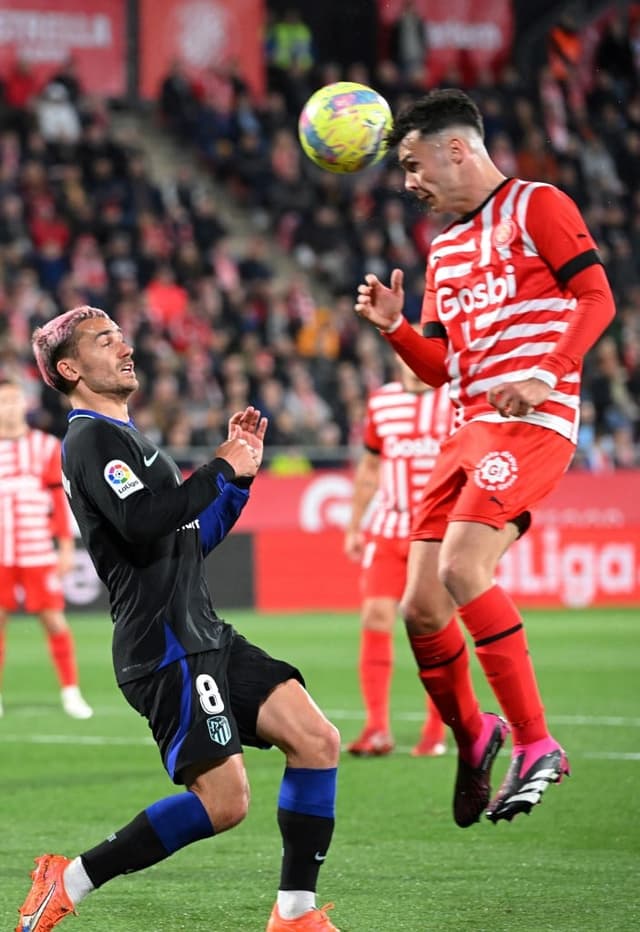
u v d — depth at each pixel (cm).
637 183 8988
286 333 7381
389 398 3069
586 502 6606
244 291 7431
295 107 8856
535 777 1731
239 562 6294
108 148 7869
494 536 1744
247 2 8988
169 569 1584
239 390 6606
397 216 8275
